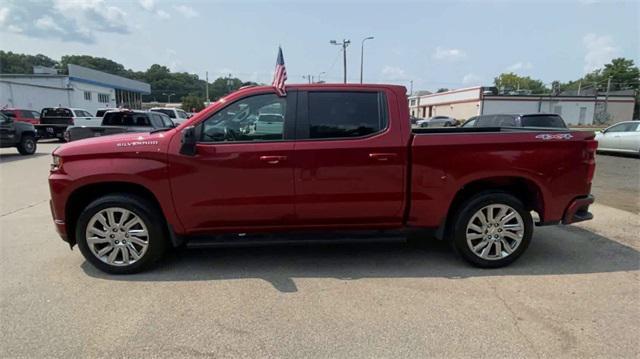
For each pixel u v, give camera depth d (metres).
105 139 4.27
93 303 3.62
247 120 4.18
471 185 4.46
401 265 4.49
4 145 14.70
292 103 4.19
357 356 2.85
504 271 4.32
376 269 4.38
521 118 13.43
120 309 3.51
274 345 2.98
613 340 3.03
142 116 13.84
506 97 50.94
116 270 4.24
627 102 55.78
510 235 4.38
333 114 4.21
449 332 3.14
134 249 4.24
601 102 53.59
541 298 3.70
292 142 4.15
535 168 4.29
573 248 5.02
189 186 4.11
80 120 21.95
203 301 3.66
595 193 8.67
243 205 4.18
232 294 3.80
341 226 4.39
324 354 2.88
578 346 2.96
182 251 4.93
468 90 53.66
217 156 4.09
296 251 4.92
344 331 3.16
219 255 4.80
